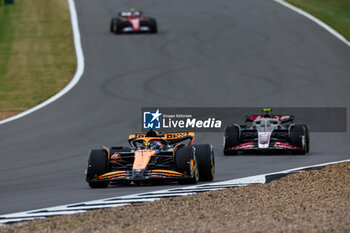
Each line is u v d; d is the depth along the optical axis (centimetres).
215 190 4222
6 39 15662
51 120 9112
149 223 3262
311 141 7712
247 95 10844
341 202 3603
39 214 3681
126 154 4997
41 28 16838
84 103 10244
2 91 11238
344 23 17012
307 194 3925
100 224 3300
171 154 4881
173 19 17675
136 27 15850
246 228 3025
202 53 13912
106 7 19575
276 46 14500
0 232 3203
